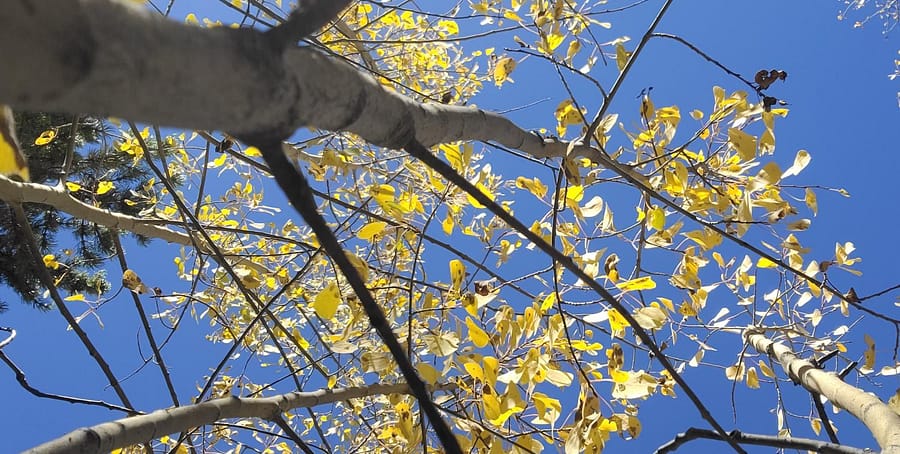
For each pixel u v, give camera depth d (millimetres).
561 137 1236
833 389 1162
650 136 1279
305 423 1952
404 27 1990
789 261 1572
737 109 1230
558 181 1151
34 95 397
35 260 1153
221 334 1993
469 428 1302
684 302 1573
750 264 1581
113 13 416
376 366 1267
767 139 1198
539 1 1361
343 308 1885
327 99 625
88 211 1382
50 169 2494
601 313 1245
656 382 1217
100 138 2510
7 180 1188
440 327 1474
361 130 729
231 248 1949
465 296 1281
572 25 1351
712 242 1335
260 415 1073
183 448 1441
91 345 1120
